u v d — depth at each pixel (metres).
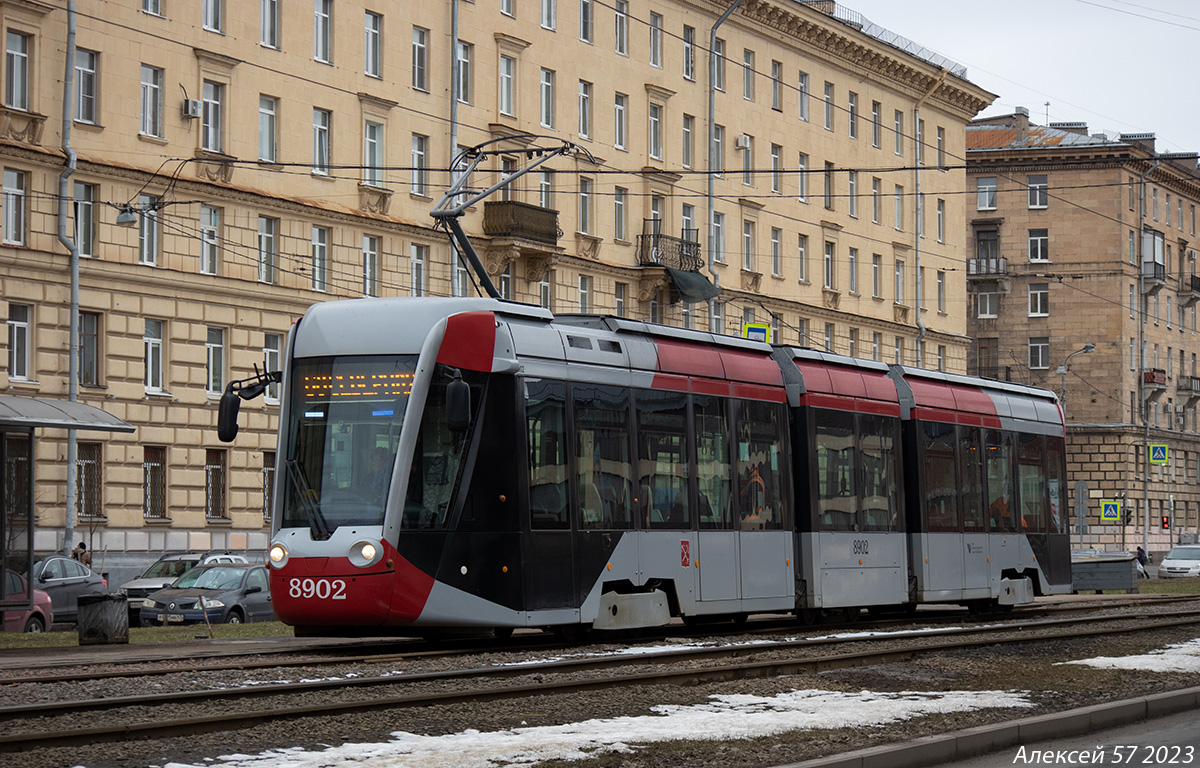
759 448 22.12
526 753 9.90
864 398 24.50
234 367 42.31
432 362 17.45
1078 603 32.78
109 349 39.09
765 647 18.42
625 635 20.14
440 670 15.30
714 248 60.16
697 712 12.04
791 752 10.23
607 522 19.17
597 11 54.81
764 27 62.66
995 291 92.00
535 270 51.19
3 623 26.27
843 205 67.88
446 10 48.88
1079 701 13.07
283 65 43.81
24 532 24.31
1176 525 94.31
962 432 26.77
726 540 21.17
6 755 9.79
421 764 9.43
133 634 24.67
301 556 17.11
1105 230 89.94
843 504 23.67
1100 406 89.44
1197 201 101.44
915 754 10.11
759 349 22.86
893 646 19.03
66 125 37.94
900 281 72.31
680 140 58.59
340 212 45.03
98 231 38.88
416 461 17.22
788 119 64.44
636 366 20.02
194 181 40.94
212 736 10.61
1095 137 92.50
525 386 18.22
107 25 39.16
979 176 92.19
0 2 36.66
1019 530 28.19
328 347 17.81
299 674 14.73
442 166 48.66
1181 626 23.11
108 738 10.32
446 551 17.27
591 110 54.44
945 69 73.94
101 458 38.94
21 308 37.31
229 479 42.22
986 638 19.22
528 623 17.91
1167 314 96.12
